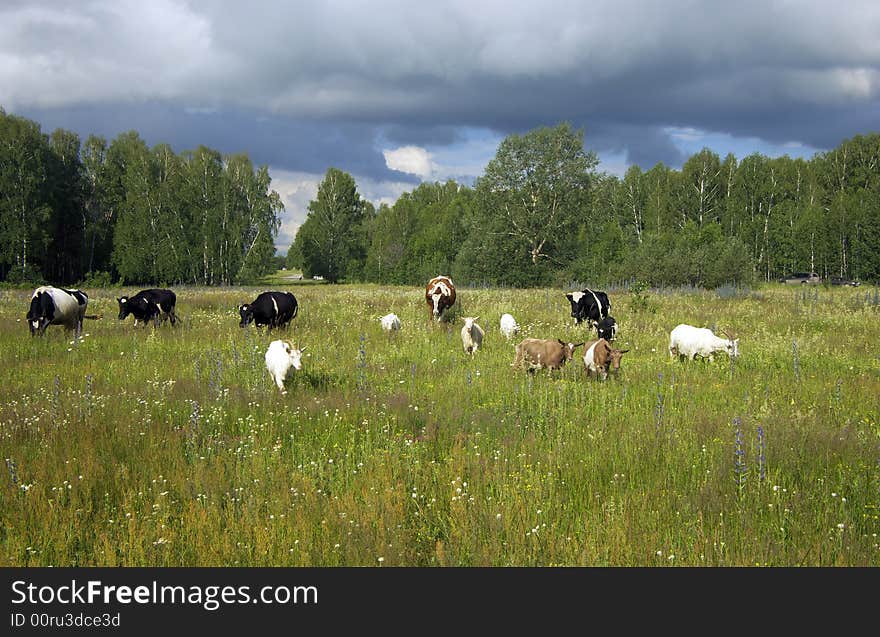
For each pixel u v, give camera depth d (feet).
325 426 28.43
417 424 29.35
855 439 24.98
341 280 265.34
